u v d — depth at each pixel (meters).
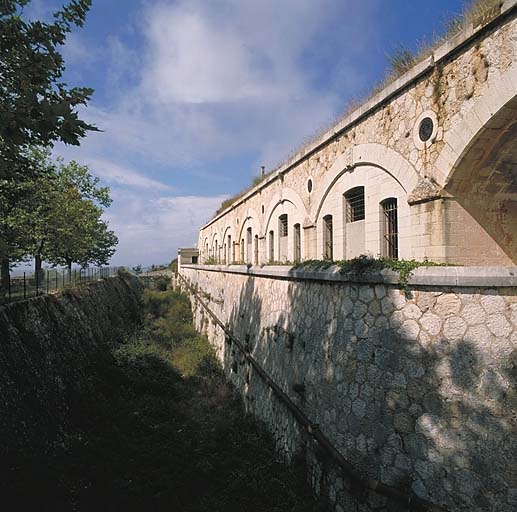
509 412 4.57
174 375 14.42
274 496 7.10
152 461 8.27
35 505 6.26
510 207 7.46
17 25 4.37
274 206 16.08
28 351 9.06
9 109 3.61
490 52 6.05
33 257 21.38
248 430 10.23
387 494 5.25
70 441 8.55
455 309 4.99
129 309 25.38
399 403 5.35
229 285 16.72
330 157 10.95
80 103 4.45
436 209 7.12
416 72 7.39
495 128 6.22
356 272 6.13
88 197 29.02
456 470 4.76
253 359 11.58
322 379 7.06
